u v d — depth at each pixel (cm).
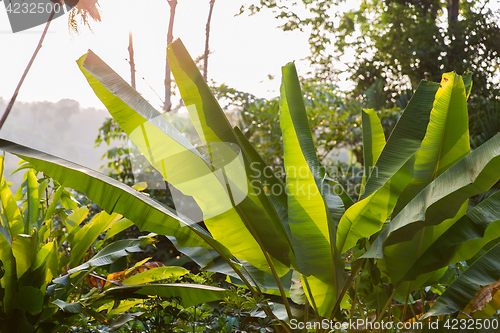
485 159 203
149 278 276
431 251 254
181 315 229
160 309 233
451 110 263
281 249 236
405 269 257
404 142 270
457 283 247
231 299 230
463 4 1009
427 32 917
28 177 257
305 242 243
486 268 247
